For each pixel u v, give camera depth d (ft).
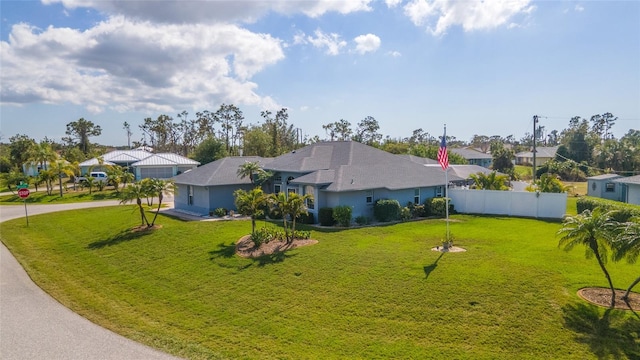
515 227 81.46
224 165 114.32
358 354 34.40
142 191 83.61
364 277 50.06
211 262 60.64
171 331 40.16
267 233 69.51
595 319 36.96
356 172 96.27
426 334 36.81
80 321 42.91
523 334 35.60
